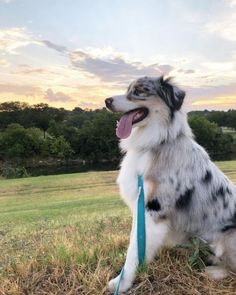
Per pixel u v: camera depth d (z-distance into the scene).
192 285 0.83
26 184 7.01
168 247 0.95
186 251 0.93
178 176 0.87
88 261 0.92
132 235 0.89
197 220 0.90
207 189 0.89
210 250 0.90
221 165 7.49
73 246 1.05
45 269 0.89
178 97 0.92
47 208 4.03
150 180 0.88
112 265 0.92
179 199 0.87
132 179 0.92
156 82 0.94
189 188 0.88
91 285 0.82
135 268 0.84
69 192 6.16
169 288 0.82
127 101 0.95
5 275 0.89
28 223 2.55
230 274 0.87
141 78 0.95
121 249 1.03
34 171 15.53
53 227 1.98
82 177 7.56
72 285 0.83
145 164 0.90
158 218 0.87
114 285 0.82
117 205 3.68
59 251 0.97
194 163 0.90
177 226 0.90
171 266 0.89
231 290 0.82
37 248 1.11
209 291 0.81
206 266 0.91
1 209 4.47
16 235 1.72
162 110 0.92
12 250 1.20
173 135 0.90
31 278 0.87
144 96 0.92
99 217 2.22
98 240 1.16
